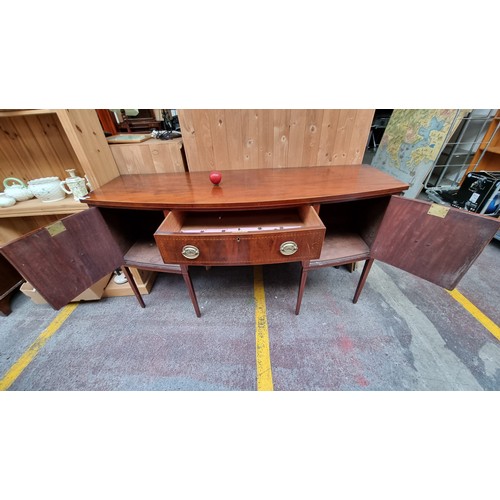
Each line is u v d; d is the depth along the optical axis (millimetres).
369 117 1328
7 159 1305
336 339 1189
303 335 1213
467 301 1374
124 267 1211
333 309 1350
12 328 1315
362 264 1712
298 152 1393
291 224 1039
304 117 1288
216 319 1315
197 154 1345
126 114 2572
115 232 1142
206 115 1242
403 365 1073
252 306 1388
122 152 1308
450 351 1125
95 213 1013
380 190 984
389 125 2227
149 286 1517
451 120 1585
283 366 1083
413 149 1887
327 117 1300
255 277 1615
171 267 1127
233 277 1623
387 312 1324
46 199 1276
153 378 1059
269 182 1141
